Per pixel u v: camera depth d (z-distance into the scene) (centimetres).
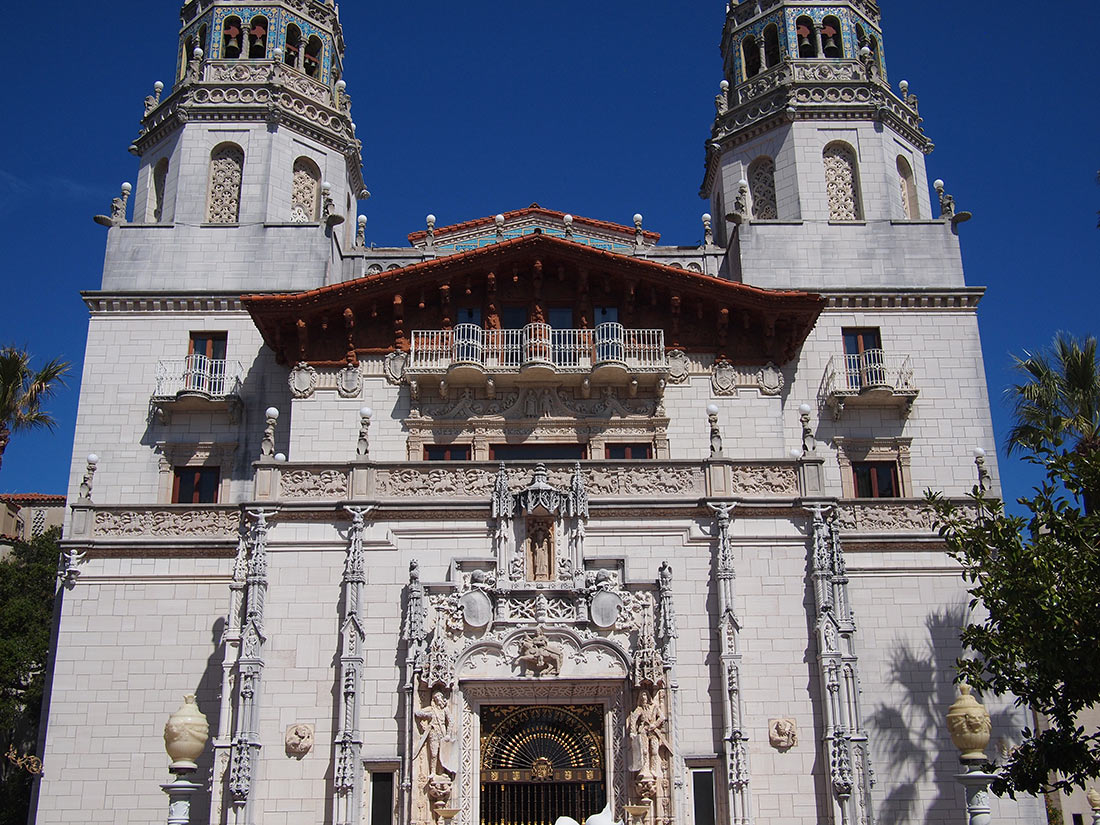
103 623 2986
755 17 4288
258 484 2791
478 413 3319
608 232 4412
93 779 2873
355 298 3334
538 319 3416
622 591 2692
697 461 2870
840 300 3631
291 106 3997
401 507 2780
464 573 2709
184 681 2948
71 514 3112
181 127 3919
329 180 4019
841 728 2570
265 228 3725
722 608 2681
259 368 3519
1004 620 2270
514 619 2658
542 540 2762
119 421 3462
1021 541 2320
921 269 3738
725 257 3916
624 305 3434
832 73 4069
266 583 2691
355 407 3325
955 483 3447
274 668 2631
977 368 3575
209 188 3862
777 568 2761
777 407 3369
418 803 2467
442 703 2541
